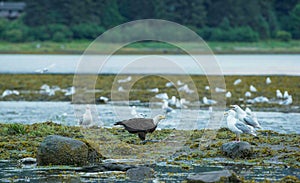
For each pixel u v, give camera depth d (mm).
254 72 57125
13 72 57594
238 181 17219
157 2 93375
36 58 79938
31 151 22078
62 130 25672
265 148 21844
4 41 99188
